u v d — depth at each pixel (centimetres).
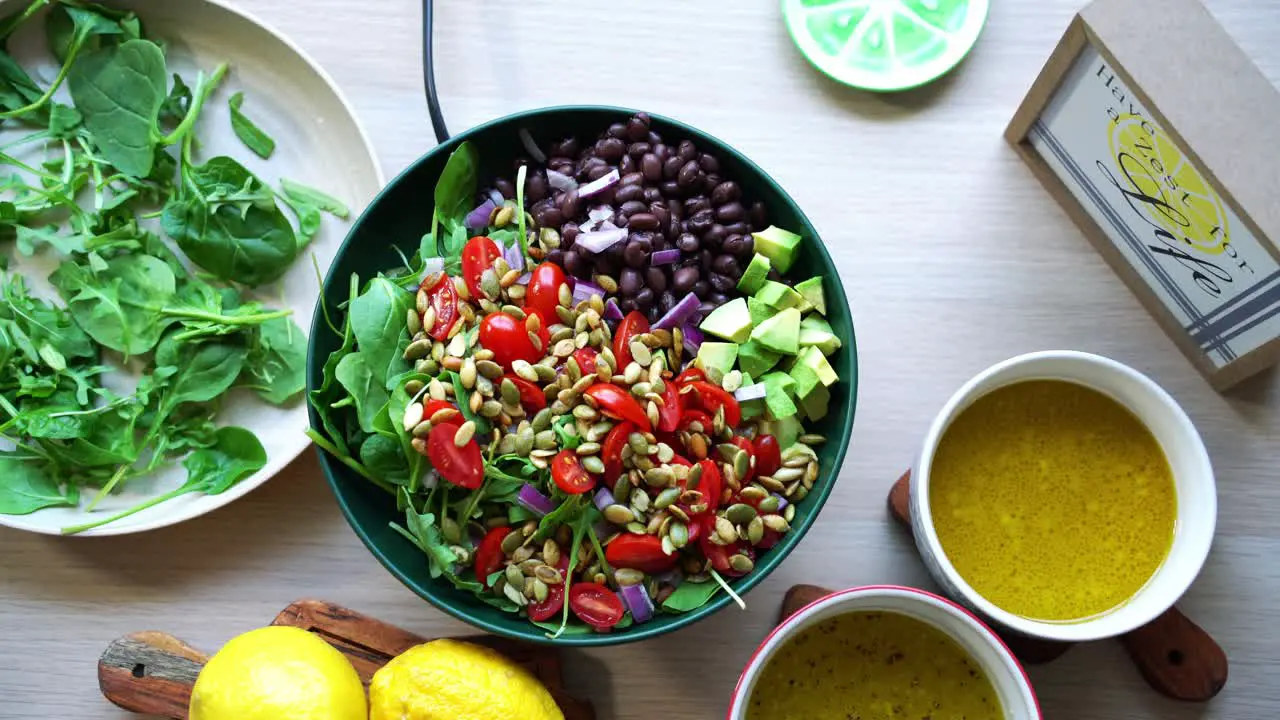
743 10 121
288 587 116
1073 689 116
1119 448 105
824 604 94
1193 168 100
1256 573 116
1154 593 102
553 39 121
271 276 114
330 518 116
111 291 112
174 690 111
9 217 114
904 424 117
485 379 99
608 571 100
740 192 106
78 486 113
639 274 104
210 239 112
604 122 108
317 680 97
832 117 120
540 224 107
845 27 120
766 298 103
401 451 99
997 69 121
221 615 116
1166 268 112
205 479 111
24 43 117
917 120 121
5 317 113
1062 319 119
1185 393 118
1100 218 116
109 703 116
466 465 94
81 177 116
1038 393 105
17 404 114
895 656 103
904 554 116
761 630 115
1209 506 99
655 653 115
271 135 118
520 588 99
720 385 101
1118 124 105
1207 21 100
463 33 120
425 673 97
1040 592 105
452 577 98
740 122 120
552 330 102
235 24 115
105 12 115
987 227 119
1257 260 100
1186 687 111
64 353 113
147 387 111
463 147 103
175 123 118
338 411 102
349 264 102
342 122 116
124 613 116
